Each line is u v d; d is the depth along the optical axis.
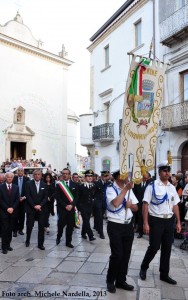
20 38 26.27
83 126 21.58
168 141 14.81
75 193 8.05
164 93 15.24
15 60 25.56
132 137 4.86
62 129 29.67
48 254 7.14
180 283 5.30
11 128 25.16
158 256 6.93
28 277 5.59
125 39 18.28
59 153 29.31
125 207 4.90
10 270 5.98
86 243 8.30
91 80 22.08
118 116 18.69
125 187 4.75
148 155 5.08
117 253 4.84
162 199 5.24
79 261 6.59
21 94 26.02
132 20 17.69
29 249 7.59
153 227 5.29
